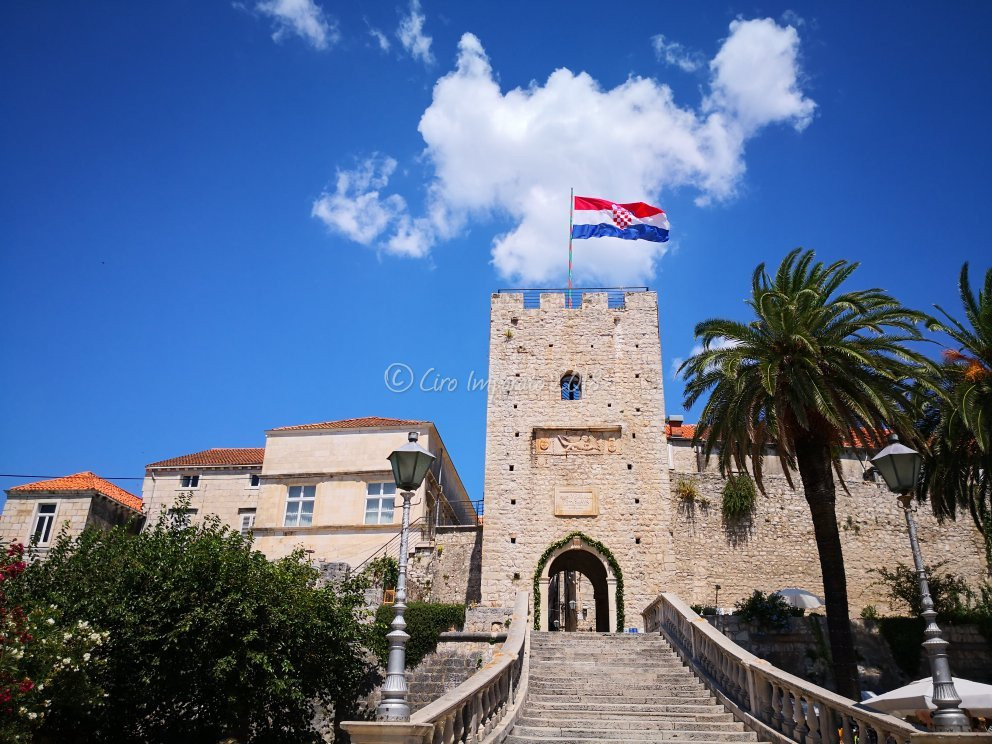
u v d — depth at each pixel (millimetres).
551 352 41344
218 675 22188
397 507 42281
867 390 25047
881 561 43906
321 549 41688
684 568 42188
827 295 27531
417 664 30016
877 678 33125
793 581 42688
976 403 25828
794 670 32156
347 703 27438
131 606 23156
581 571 43656
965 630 33812
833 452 27062
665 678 23328
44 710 19000
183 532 27062
